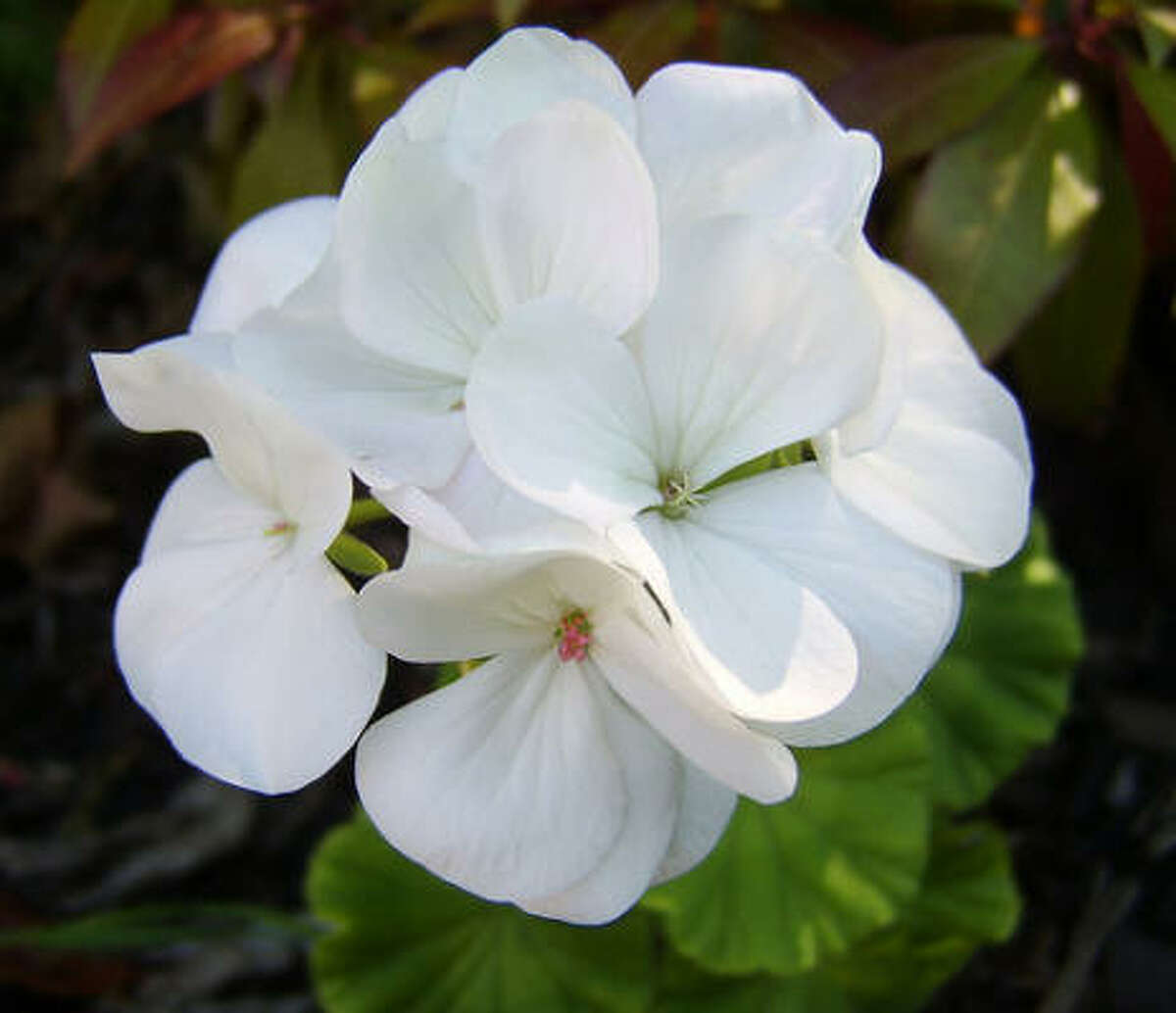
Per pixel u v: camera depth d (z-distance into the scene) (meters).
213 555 0.17
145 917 0.27
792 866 0.23
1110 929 0.28
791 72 0.25
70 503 0.33
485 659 0.17
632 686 0.16
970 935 0.25
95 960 0.29
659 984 0.24
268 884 0.30
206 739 0.16
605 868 0.16
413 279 0.16
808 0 0.29
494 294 0.17
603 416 0.15
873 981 0.25
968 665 0.25
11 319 0.36
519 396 0.15
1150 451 0.30
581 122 0.15
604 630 0.15
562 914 0.16
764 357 0.16
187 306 0.35
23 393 0.35
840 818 0.23
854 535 0.16
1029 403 0.28
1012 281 0.23
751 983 0.24
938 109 0.23
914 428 0.17
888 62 0.23
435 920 0.24
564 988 0.24
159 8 0.26
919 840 0.23
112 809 0.31
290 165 0.26
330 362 0.16
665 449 0.16
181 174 0.36
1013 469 0.16
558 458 0.15
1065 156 0.23
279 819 0.31
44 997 0.29
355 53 0.26
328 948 0.24
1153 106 0.23
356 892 0.24
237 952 0.29
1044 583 0.26
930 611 0.15
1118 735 0.30
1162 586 0.31
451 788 0.16
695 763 0.16
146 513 0.34
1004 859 0.25
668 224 0.16
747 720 0.15
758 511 0.16
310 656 0.16
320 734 0.16
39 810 0.31
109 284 0.36
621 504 0.15
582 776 0.16
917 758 0.23
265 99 0.27
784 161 0.16
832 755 0.23
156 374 0.16
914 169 0.27
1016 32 0.25
